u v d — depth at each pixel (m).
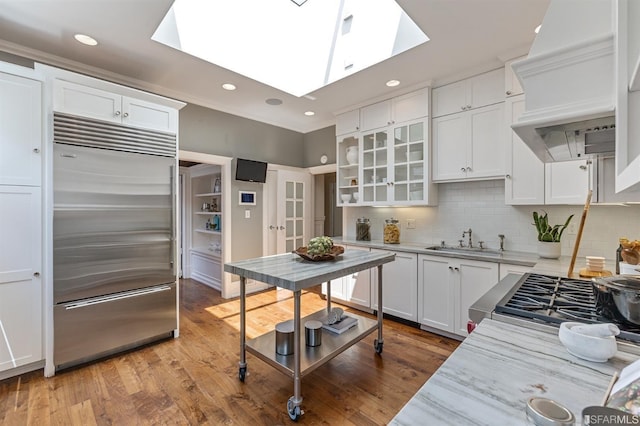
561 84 0.99
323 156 5.00
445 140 3.23
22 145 2.25
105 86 2.55
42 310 2.35
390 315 3.55
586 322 1.06
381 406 2.00
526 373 0.77
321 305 4.04
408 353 2.70
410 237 3.78
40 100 2.33
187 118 3.87
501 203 3.07
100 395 2.09
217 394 2.11
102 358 2.59
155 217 2.86
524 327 1.08
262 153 4.73
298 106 4.10
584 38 0.95
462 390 0.70
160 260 2.89
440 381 0.74
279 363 2.02
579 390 0.69
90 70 2.97
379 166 3.79
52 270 2.31
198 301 4.21
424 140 3.31
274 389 2.18
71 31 2.39
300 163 5.29
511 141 2.74
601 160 1.72
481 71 2.95
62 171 2.35
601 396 0.67
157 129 2.87
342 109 4.18
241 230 4.51
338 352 2.21
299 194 5.12
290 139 5.13
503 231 3.05
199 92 3.63
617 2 0.74
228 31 3.00
